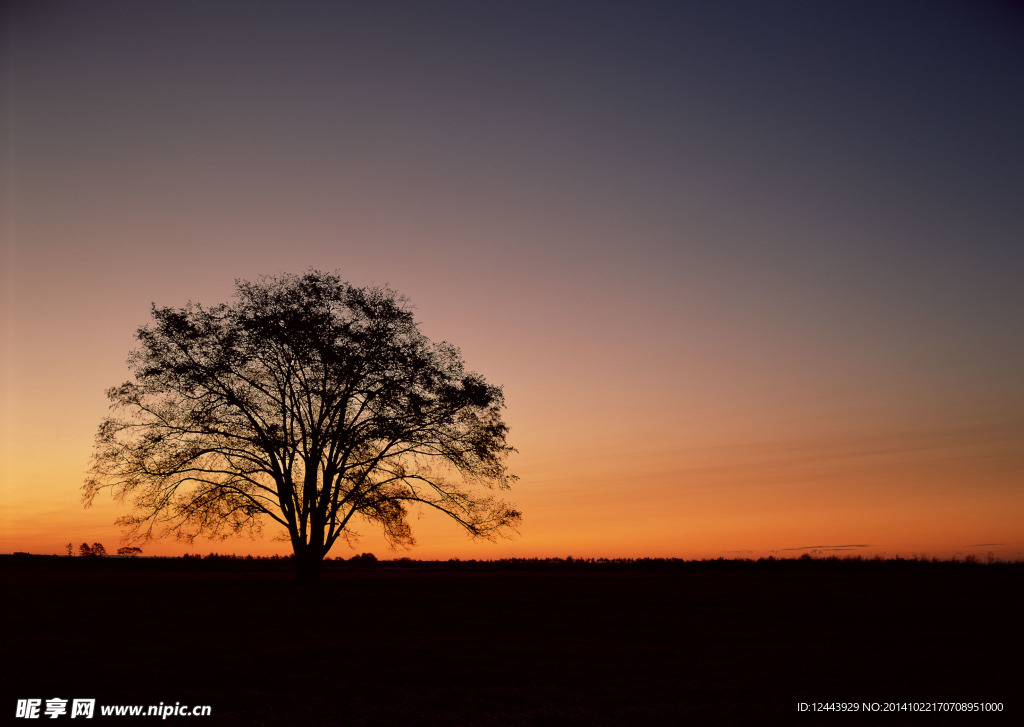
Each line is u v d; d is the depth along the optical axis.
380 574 65.06
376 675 16.80
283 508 40.50
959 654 19.89
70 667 16.98
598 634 23.36
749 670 17.67
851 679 16.70
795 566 73.38
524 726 13.09
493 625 25.28
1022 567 64.56
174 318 39.62
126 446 38.94
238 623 24.89
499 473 42.47
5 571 65.88
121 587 41.56
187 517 39.75
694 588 44.19
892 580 52.72
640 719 13.53
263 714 13.60
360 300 41.31
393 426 39.72
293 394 40.59
